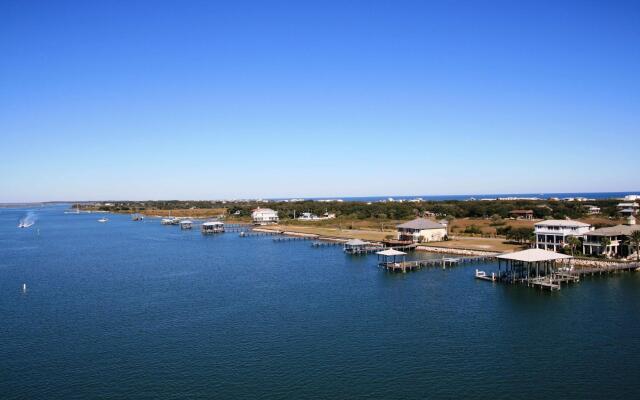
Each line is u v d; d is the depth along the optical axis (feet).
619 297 229.04
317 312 212.23
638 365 150.30
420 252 395.75
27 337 184.34
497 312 208.23
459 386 137.59
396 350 164.45
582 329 183.73
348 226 642.63
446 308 215.72
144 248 475.31
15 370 153.07
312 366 152.05
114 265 359.46
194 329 190.80
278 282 281.95
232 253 426.92
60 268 345.72
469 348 165.68
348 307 219.82
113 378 145.89
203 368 152.05
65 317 210.79
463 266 323.37
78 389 139.13
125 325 197.77
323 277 296.51
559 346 166.61
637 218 526.16
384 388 136.77
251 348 168.35
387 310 213.87
